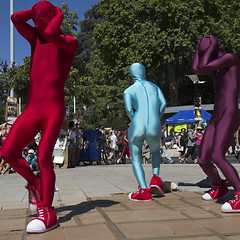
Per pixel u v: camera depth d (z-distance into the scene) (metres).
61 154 11.41
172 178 7.21
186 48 29.56
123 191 5.38
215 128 3.66
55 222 2.97
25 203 4.47
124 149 13.99
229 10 31.70
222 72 3.73
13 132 3.01
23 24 3.09
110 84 41.75
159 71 39.03
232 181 3.46
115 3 31.34
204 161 3.97
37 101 3.02
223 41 30.22
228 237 2.53
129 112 4.45
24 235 2.77
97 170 10.06
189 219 3.14
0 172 10.02
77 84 26.11
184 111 30.02
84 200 4.43
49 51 3.06
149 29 29.98
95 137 14.01
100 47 32.50
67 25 20.98
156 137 4.45
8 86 19.25
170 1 29.03
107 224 3.04
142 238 2.56
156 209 3.67
